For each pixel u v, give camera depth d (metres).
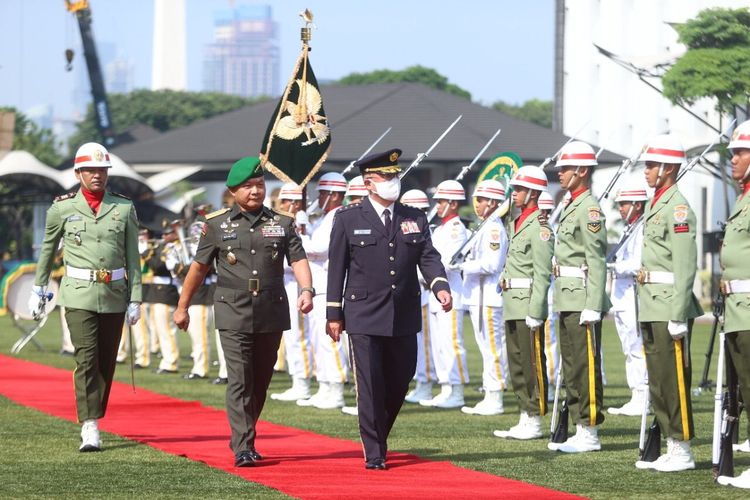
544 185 18.97
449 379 23.34
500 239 22.00
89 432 17.14
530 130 75.12
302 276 16.59
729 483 14.38
